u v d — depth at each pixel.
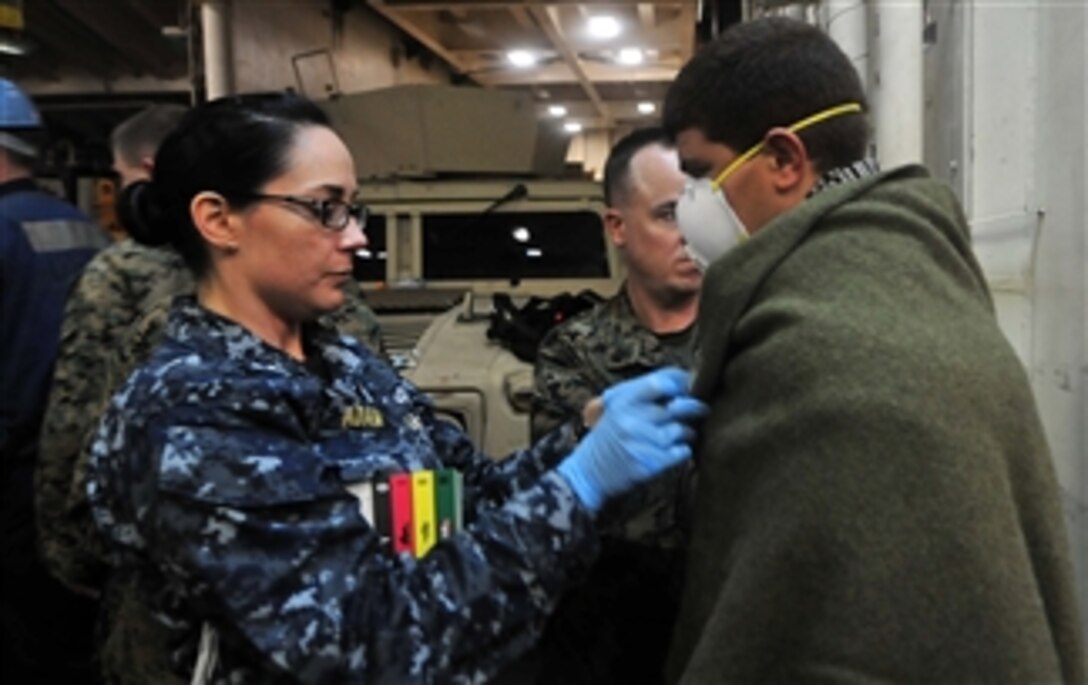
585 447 0.91
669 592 1.18
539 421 1.43
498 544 0.87
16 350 1.85
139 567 0.93
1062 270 1.24
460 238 3.33
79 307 1.61
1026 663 0.61
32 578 1.90
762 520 0.68
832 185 0.82
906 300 0.70
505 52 5.64
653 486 1.14
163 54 5.63
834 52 0.83
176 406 0.87
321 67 4.85
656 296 1.40
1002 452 0.67
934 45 1.85
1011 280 1.44
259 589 0.81
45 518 1.63
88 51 5.43
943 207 0.77
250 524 0.82
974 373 0.67
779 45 0.82
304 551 0.83
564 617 1.27
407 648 0.83
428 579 0.86
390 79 5.61
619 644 1.23
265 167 0.97
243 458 0.84
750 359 0.73
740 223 0.85
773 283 0.76
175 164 1.00
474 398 2.25
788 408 0.68
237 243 1.00
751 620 0.67
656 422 0.88
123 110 6.62
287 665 0.80
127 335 1.43
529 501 0.89
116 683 1.13
